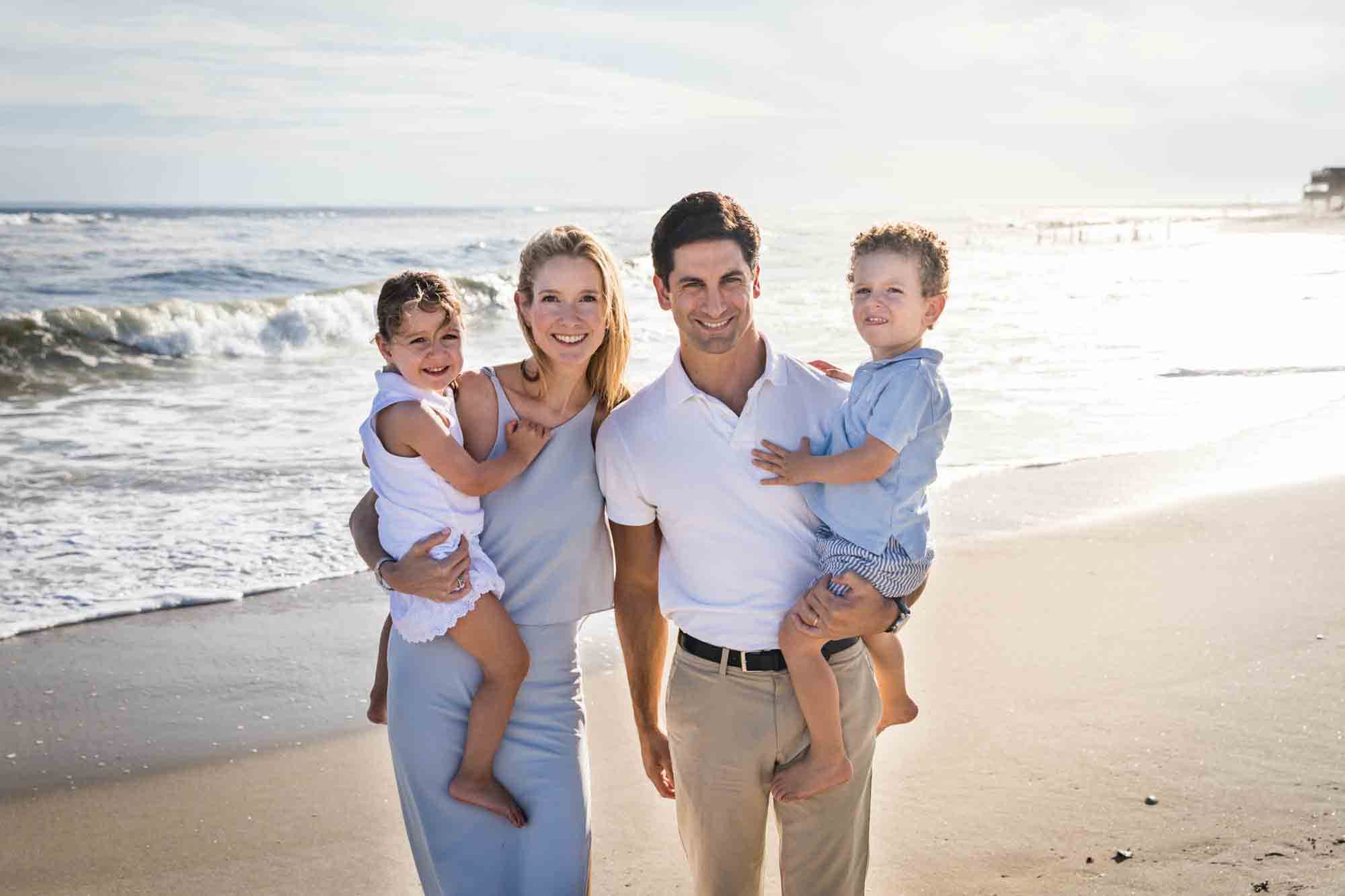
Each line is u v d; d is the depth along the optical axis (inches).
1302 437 378.3
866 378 110.6
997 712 178.5
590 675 208.2
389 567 105.7
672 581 107.4
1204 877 128.6
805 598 101.0
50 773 171.2
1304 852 132.0
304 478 343.0
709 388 106.7
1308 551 253.8
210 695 200.4
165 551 276.2
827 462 103.1
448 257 1369.3
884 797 152.9
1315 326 690.8
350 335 681.0
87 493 324.2
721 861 107.4
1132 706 177.8
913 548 106.0
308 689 203.8
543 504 110.9
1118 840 138.8
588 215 4594.0
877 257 111.3
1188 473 336.8
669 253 101.3
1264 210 7391.7
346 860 147.8
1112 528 281.3
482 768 105.8
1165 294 965.2
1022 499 312.2
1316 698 175.8
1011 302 897.5
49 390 513.0
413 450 106.4
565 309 105.8
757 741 103.7
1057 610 225.1
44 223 2335.1
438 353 106.3
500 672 106.6
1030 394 470.0
